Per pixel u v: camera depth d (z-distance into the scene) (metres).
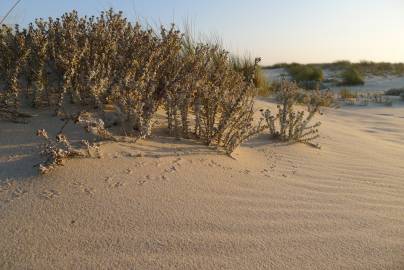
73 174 2.62
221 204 2.59
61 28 4.05
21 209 2.23
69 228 2.13
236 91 4.07
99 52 3.91
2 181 2.48
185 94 3.60
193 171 2.97
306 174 3.43
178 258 2.01
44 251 1.95
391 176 3.75
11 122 3.32
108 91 3.66
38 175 2.56
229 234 2.26
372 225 2.59
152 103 3.41
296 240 2.29
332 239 2.35
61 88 3.80
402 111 11.80
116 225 2.20
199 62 4.18
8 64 3.70
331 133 5.48
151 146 3.26
